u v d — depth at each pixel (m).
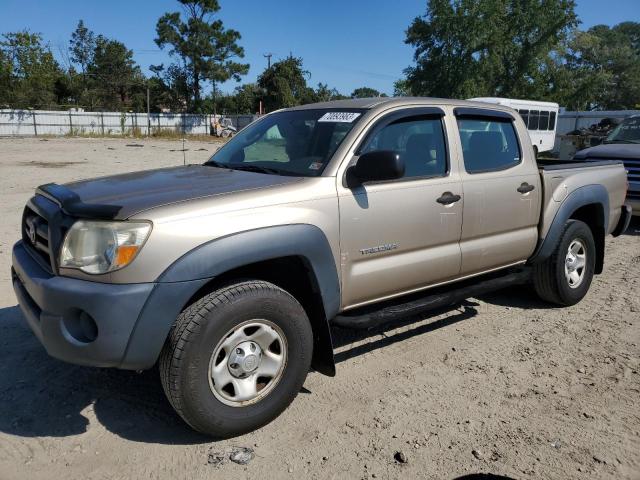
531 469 2.94
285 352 3.25
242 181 3.43
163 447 3.08
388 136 3.87
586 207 5.54
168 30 56.59
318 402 3.58
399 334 4.71
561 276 5.14
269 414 3.22
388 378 3.91
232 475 2.86
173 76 60.88
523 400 3.63
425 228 3.94
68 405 3.49
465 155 4.36
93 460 2.96
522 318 5.11
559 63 44.50
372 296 3.77
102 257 2.83
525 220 4.75
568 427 3.33
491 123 4.65
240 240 3.00
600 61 71.62
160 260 2.82
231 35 58.50
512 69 42.78
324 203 3.39
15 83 57.41
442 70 40.69
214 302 2.95
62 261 2.91
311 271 3.33
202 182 3.44
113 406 3.48
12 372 3.87
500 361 4.20
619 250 7.89
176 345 2.87
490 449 3.10
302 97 60.75
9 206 9.82
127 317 2.77
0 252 6.68
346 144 3.63
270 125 4.39
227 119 56.06
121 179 3.73
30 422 3.29
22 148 28.30
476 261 4.38
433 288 4.39
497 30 39.31
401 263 3.84
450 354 4.32
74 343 2.86
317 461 2.98
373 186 3.66
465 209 4.19
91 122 48.28
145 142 38.09
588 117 29.33
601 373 4.02
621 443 3.17
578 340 4.61
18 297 3.40
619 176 5.84
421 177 3.97
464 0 39.12
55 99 62.28
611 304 5.51
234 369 3.09
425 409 3.51
